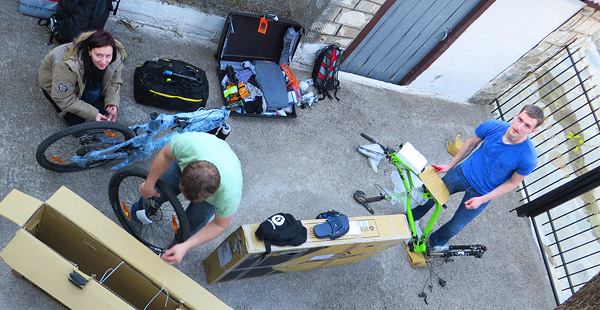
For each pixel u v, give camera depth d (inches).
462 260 190.4
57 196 104.0
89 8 150.1
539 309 196.7
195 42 188.5
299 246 126.4
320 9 188.9
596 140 240.7
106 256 106.9
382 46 214.2
